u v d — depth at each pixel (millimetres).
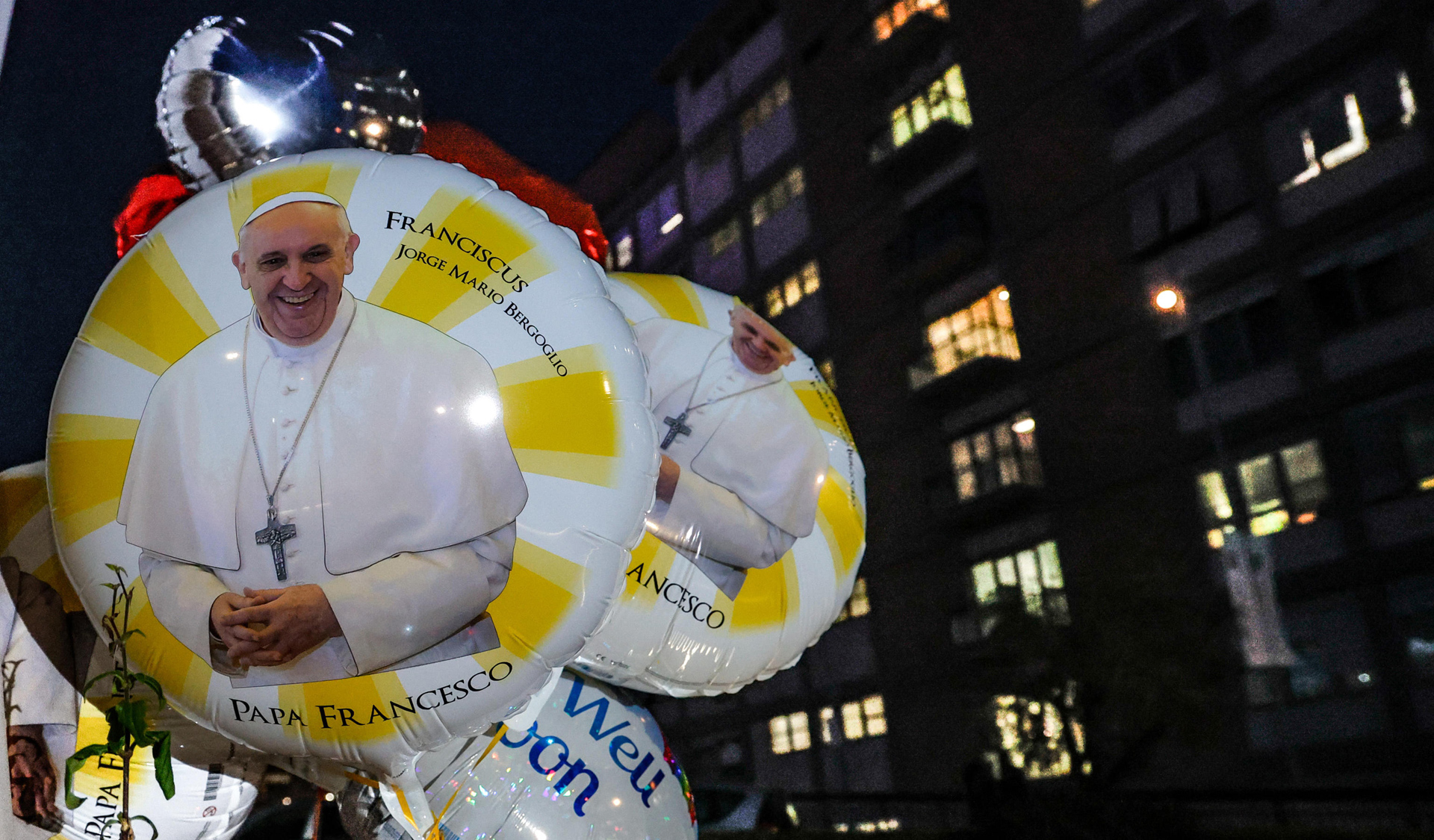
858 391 18734
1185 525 14102
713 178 21438
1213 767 12789
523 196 2312
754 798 11008
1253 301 14008
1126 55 15656
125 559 1563
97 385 1615
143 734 1708
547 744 2139
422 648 1562
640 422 1731
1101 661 10273
